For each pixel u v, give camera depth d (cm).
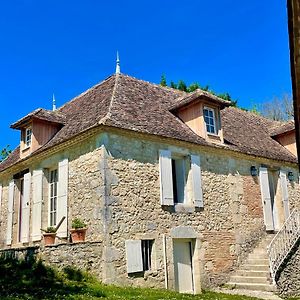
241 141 1524
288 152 1714
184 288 1157
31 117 1324
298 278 1270
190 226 1200
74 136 1120
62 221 1145
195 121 1345
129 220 1053
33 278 924
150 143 1168
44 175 1304
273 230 1465
